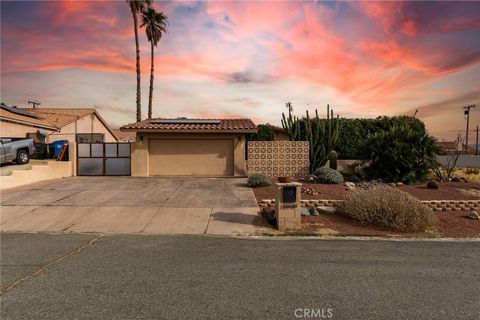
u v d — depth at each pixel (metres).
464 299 3.75
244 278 4.35
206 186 12.77
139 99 29.92
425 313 3.41
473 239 6.62
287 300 3.70
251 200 10.16
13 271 4.60
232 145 16.16
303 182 13.36
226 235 6.77
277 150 16.11
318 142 16.80
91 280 4.26
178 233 6.90
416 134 13.41
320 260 5.16
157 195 10.88
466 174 16.84
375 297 3.79
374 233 7.01
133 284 4.13
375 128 18.81
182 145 16.12
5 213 8.50
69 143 15.98
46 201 9.89
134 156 15.84
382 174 13.54
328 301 3.68
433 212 8.31
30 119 27.05
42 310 3.45
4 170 13.87
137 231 7.05
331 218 8.23
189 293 3.87
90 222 7.75
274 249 5.77
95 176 15.91
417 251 5.71
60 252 5.52
